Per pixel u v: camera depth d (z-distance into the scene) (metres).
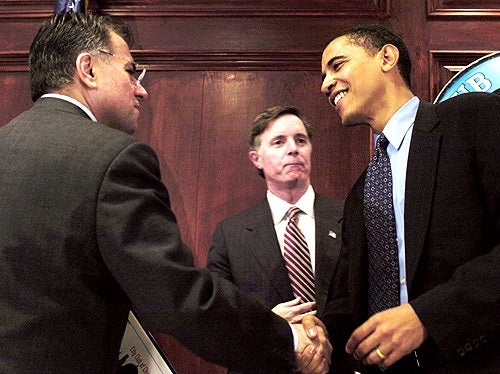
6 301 1.27
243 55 3.36
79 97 1.56
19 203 1.31
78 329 1.29
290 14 3.40
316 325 1.70
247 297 1.40
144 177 1.36
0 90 3.35
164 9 3.42
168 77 3.35
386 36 1.85
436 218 1.49
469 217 1.47
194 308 1.28
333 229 2.54
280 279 2.43
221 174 3.21
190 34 3.41
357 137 3.22
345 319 1.82
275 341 1.42
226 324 1.33
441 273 1.47
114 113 1.63
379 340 1.41
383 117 1.80
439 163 1.53
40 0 3.47
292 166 2.65
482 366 1.40
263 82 3.33
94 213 1.29
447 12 3.36
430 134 1.57
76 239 1.28
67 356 1.26
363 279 1.71
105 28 1.66
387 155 1.73
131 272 1.28
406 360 1.56
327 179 3.17
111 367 1.36
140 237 1.29
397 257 1.59
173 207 3.17
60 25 1.61
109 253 1.28
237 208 3.16
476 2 3.37
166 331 1.31
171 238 1.33
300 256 2.48
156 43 3.39
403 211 1.59
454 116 1.57
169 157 3.24
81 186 1.30
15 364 1.22
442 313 1.37
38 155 1.35
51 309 1.26
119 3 3.43
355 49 1.84
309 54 3.34
